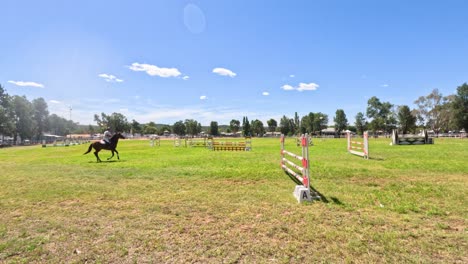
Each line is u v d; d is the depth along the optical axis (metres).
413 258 2.86
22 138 63.84
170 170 9.41
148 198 5.69
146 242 3.42
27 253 3.17
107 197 5.84
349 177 7.57
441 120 66.88
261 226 3.90
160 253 3.11
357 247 3.14
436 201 5.06
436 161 10.53
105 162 12.82
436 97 67.94
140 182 7.45
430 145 22.17
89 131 115.19
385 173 8.00
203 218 4.33
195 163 11.45
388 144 25.44
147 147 28.70
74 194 6.14
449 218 4.12
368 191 5.93
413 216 4.24
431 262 2.78
